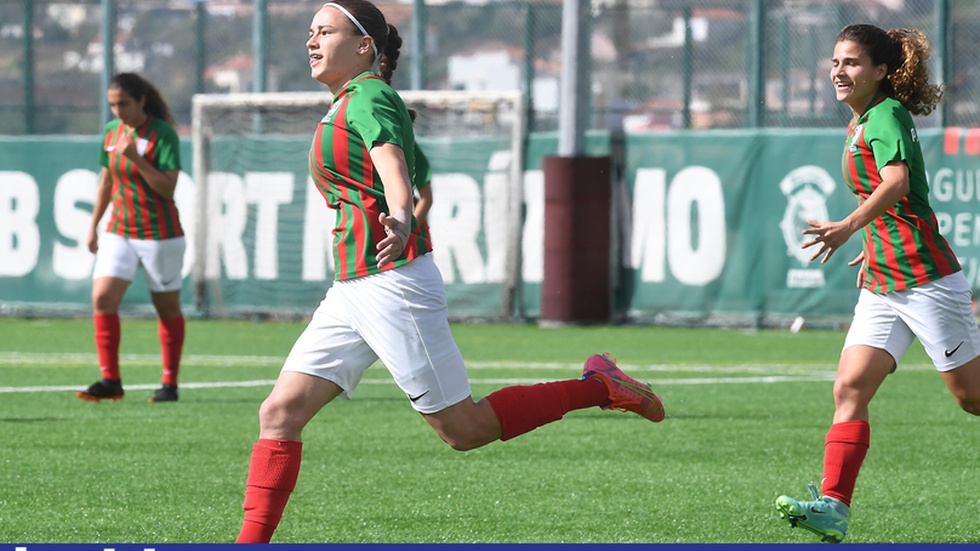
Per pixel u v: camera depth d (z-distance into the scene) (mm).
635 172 56156
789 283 54500
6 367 40531
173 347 32406
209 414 30312
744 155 54625
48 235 60281
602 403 16375
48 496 21047
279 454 14945
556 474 23266
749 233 54812
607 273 55938
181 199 60594
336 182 14891
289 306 59406
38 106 67375
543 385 15992
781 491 21922
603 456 25172
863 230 17766
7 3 66938
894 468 24109
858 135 17562
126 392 34344
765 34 59031
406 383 14945
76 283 60000
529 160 57438
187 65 68000
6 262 60750
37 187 60375
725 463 24484
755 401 33188
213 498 20969
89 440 26578
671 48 65188
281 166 59438
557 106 65500
